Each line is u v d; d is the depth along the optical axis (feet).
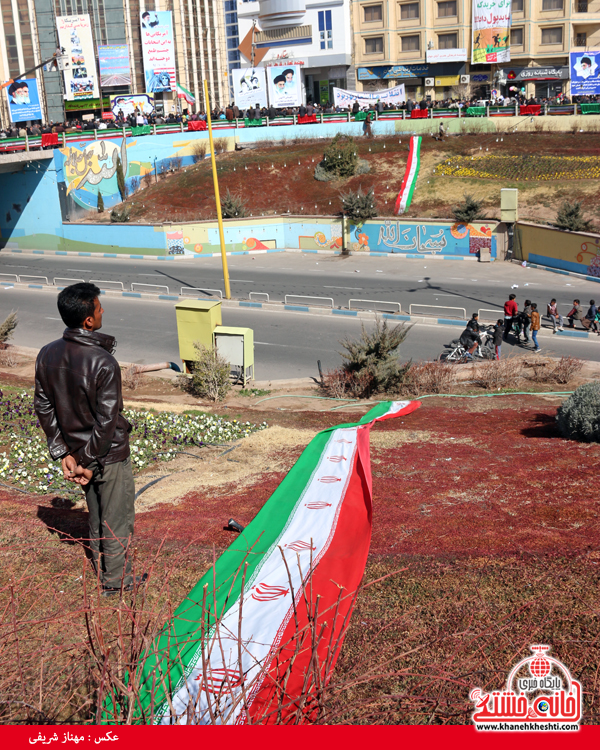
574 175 130.31
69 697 9.73
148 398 55.67
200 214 140.46
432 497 21.98
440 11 211.82
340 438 28.76
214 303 61.41
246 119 171.22
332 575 15.14
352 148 146.82
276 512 20.01
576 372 60.75
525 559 15.94
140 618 9.76
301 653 11.40
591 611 13.23
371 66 223.51
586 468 25.14
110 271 123.03
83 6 244.22
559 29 204.23
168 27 216.54
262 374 65.72
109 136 151.33
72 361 13.32
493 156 144.77
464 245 118.83
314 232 131.34
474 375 60.95
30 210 148.97
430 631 12.76
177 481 26.53
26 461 28.04
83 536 17.71
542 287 97.19
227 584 14.57
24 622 10.15
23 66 246.06
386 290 99.14
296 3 220.43
